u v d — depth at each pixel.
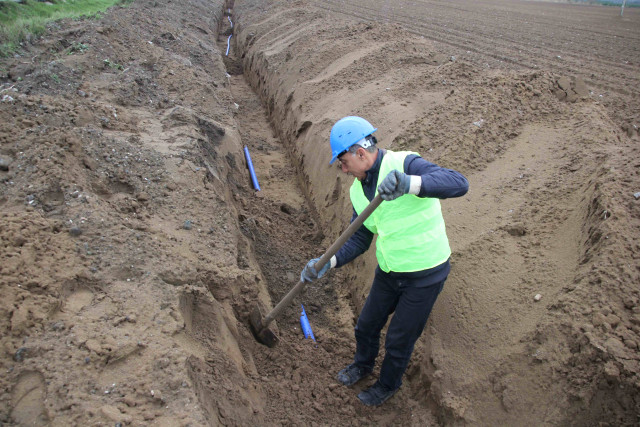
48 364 2.45
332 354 4.27
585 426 2.66
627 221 3.22
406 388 3.76
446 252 3.14
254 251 5.22
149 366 2.59
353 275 5.25
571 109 5.08
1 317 2.57
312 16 13.18
